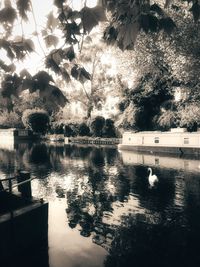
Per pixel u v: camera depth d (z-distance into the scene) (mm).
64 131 61344
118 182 18844
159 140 33500
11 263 8188
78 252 9031
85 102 62344
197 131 32438
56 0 3199
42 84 2910
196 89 26031
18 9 3078
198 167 22641
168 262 8344
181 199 14492
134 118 40000
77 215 12711
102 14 2984
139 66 24641
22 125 70812
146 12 3246
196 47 17969
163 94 38812
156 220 11758
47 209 9242
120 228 11086
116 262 8383
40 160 29688
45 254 8750
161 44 18297
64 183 19000
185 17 16969
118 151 36594
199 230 10609
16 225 8289
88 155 33125
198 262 8359
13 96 2984
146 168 23312
